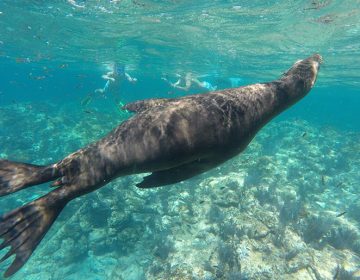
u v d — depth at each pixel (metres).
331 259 10.86
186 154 2.82
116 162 2.85
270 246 10.38
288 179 18.19
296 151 23.58
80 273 12.78
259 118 3.20
